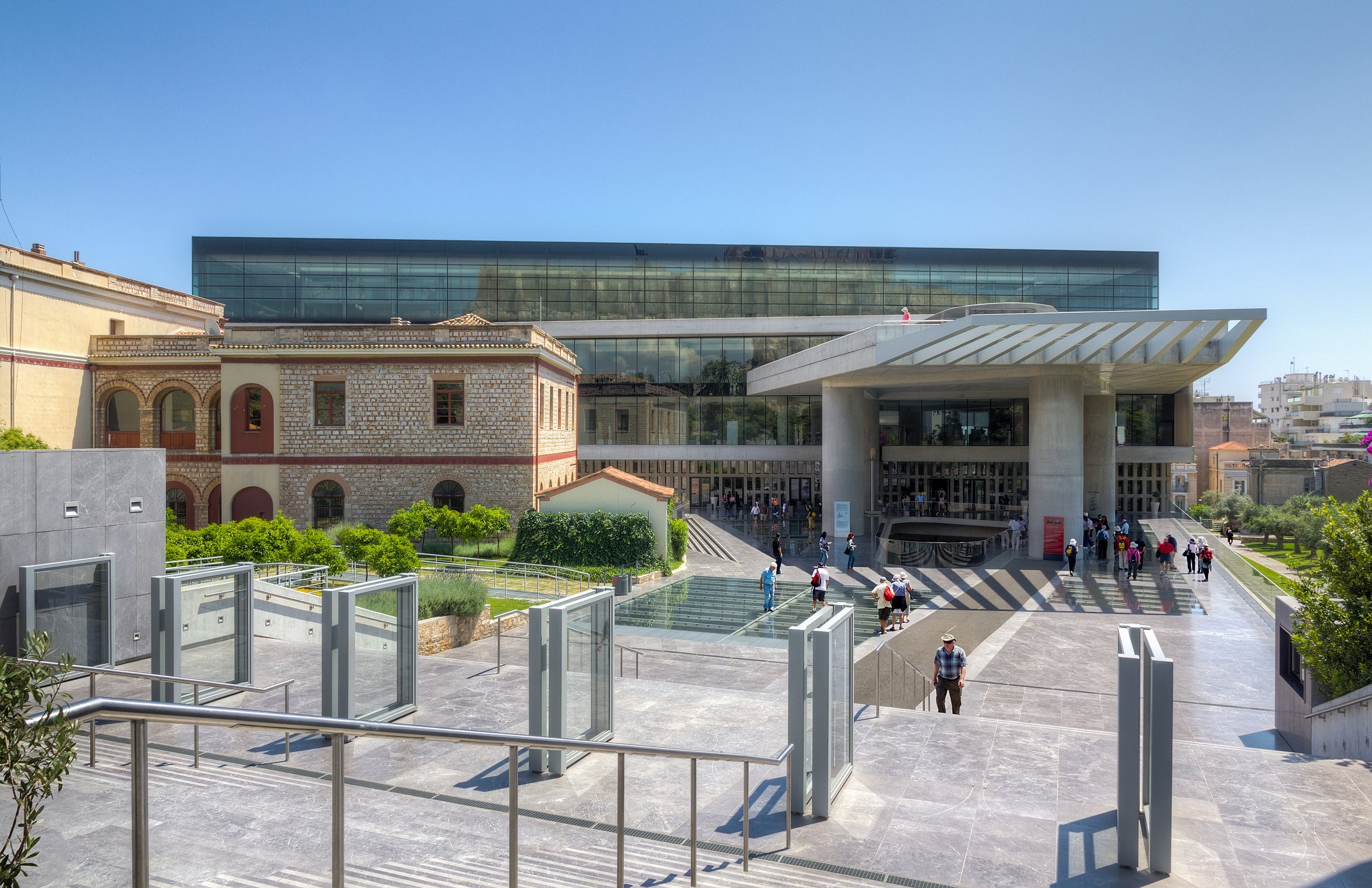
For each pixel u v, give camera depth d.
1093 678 17.95
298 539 23.67
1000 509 55.94
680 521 35.72
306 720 3.64
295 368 34.66
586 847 7.06
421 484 34.50
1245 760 9.96
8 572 12.56
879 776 9.44
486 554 32.62
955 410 57.06
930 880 6.98
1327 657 12.45
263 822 6.66
